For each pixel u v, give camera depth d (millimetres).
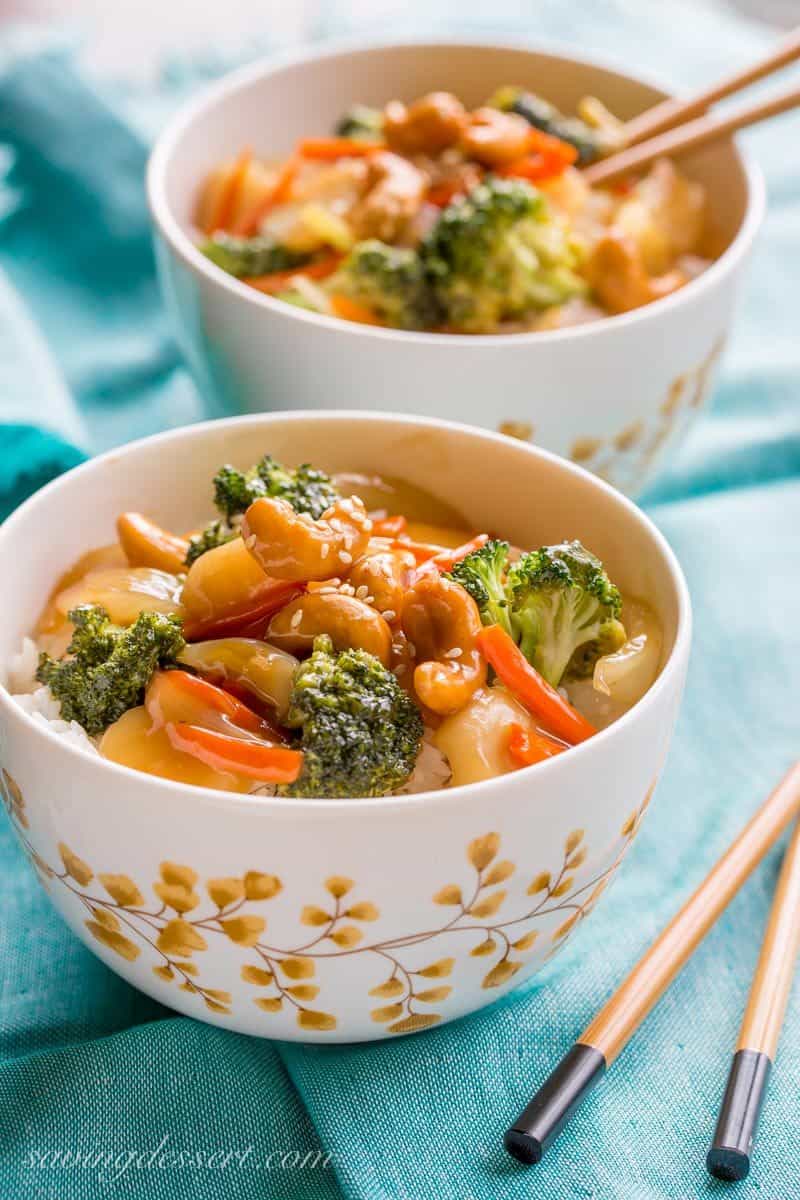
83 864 541
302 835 517
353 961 537
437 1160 554
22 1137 561
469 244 701
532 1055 577
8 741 542
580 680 580
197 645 562
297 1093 570
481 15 1056
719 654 698
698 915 593
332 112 814
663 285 722
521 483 613
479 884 531
